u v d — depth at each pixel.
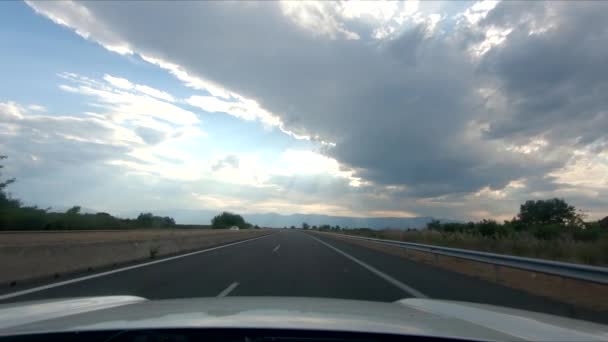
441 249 19.75
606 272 9.49
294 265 17.53
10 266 11.60
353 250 30.14
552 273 11.40
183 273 14.34
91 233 37.94
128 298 4.61
